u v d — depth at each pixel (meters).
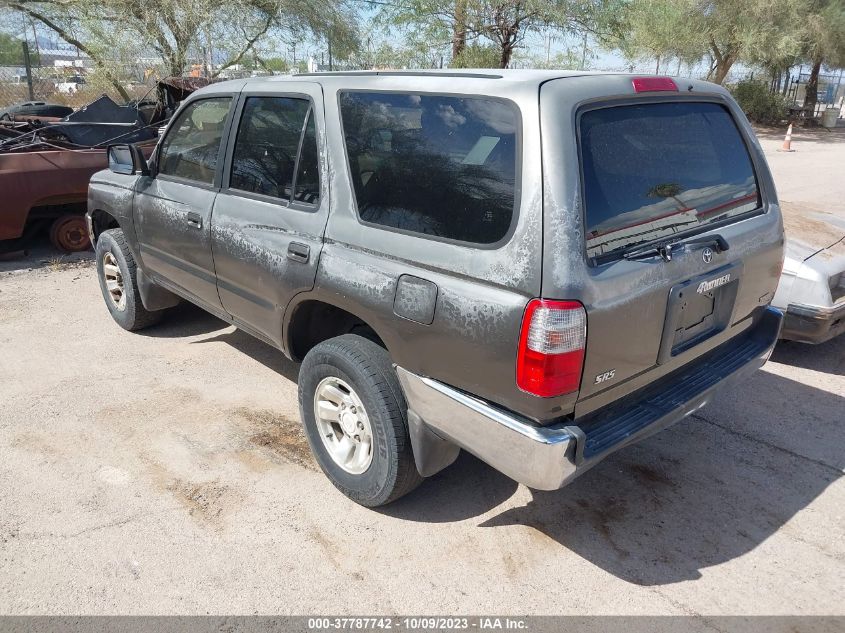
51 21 12.59
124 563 2.87
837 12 22.41
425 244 2.70
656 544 3.05
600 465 3.64
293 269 3.25
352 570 2.87
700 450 3.79
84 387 4.39
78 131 7.68
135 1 11.99
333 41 14.24
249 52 13.35
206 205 3.86
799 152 18.59
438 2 14.18
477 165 2.57
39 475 3.44
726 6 21.41
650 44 20.84
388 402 2.93
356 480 3.18
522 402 2.46
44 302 5.96
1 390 4.32
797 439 3.90
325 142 3.15
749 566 2.92
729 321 3.12
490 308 2.46
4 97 13.84
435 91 2.77
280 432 3.90
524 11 14.08
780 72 26.89
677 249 2.70
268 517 3.18
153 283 4.83
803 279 4.46
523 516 3.23
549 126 2.39
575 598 2.74
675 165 2.84
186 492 3.34
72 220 7.41
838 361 4.94
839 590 2.79
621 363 2.58
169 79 8.37
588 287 2.36
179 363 4.76
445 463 3.03
